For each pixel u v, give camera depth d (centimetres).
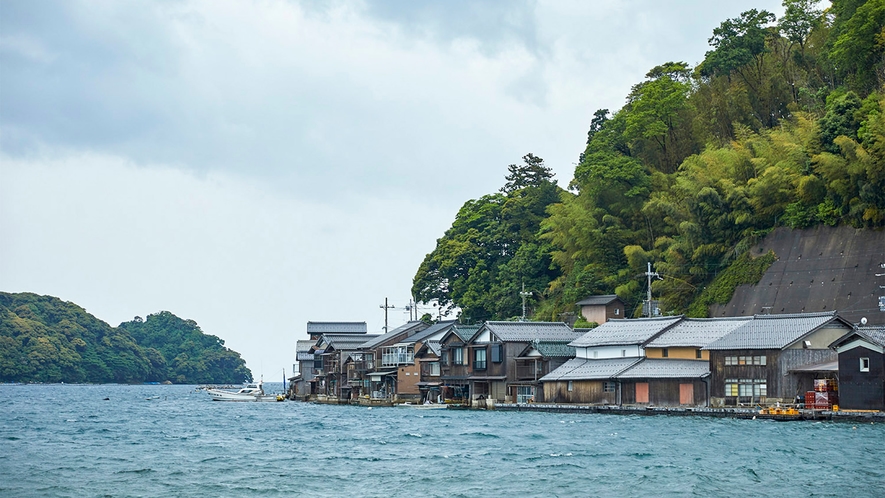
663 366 8469
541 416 8656
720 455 5197
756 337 7781
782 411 7125
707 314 9588
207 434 7506
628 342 8938
